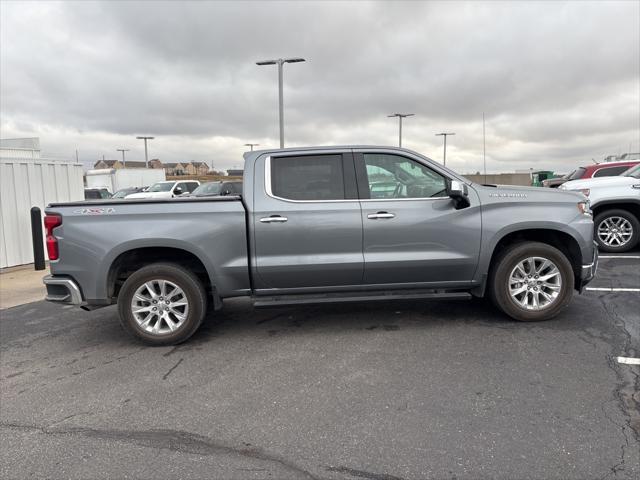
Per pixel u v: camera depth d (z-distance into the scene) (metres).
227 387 4.00
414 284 5.22
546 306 5.26
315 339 5.08
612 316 5.45
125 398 3.87
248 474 2.82
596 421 3.26
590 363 4.20
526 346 4.64
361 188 5.12
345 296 5.23
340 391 3.84
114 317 6.38
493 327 5.22
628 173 9.91
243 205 5.01
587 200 5.39
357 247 5.05
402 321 5.56
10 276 9.84
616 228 9.59
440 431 3.20
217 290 5.04
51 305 7.25
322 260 5.01
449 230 5.09
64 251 4.88
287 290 5.13
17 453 3.12
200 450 3.09
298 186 5.09
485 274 5.23
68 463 2.99
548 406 3.48
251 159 5.17
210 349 4.92
